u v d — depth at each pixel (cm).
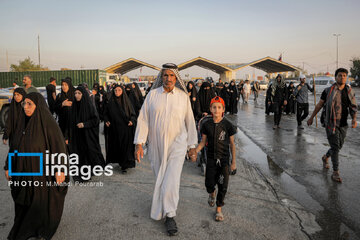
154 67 4316
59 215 290
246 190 420
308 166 537
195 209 358
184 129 332
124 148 501
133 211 354
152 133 327
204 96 607
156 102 322
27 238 275
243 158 597
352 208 360
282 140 773
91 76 2923
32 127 276
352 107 441
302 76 959
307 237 294
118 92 496
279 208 360
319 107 490
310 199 388
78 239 291
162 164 318
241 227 314
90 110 462
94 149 475
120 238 293
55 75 2927
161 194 308
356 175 482
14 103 385
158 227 316
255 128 982
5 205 374
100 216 340
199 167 538
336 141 453
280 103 952
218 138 325
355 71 5147
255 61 4438
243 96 2198
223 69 5003
